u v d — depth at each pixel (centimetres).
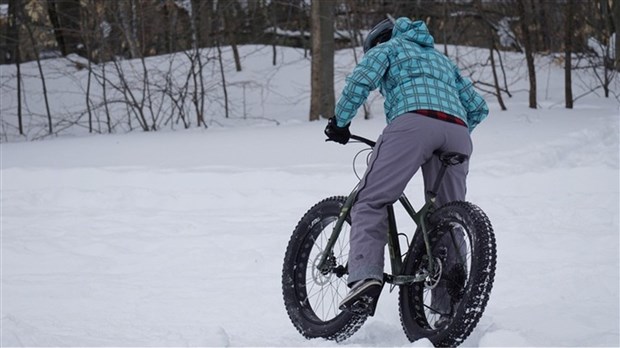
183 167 1463
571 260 830
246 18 3136
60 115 2772
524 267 798
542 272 777
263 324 659
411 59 571
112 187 1319
